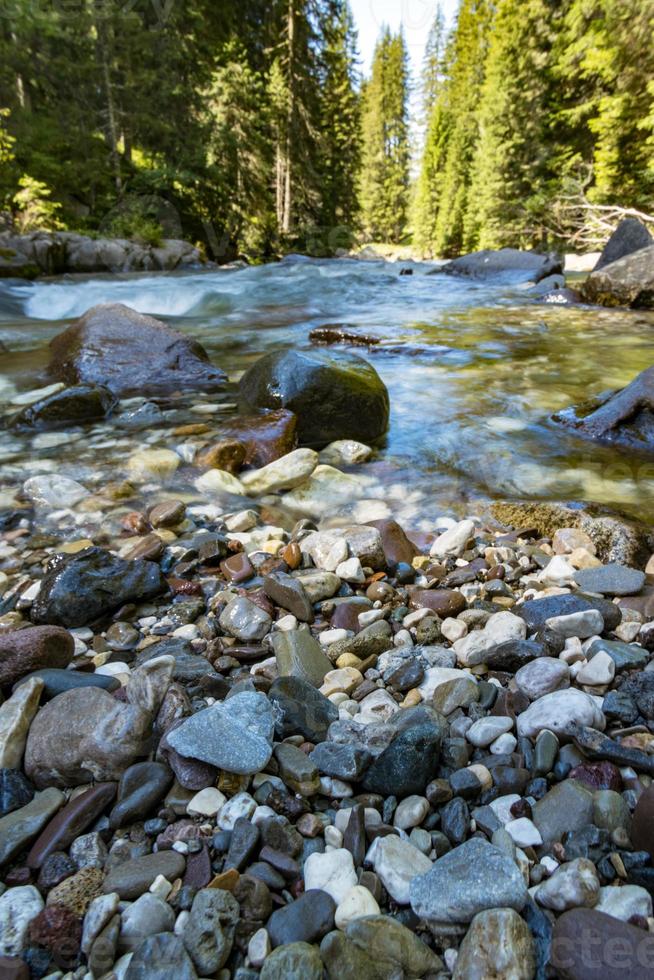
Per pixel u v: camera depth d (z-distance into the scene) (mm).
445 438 3498
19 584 1962
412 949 828
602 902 868
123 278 13672
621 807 1023
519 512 2547
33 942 849
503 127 22578
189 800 1065
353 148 36281
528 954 810
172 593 1929
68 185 19562
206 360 4836
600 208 17438
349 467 3086
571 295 9359
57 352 4930
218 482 2797
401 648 1597
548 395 4320
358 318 8016
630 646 1494
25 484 2717
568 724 1185
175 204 22281
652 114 16156
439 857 986
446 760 1165
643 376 3572
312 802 1101
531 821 1026
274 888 924
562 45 19484
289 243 28672
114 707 1188
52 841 991
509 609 1805
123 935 846
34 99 20734
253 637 1644
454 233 35594
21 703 1230
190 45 22328
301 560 2117
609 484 2863
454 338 6375
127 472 2918
